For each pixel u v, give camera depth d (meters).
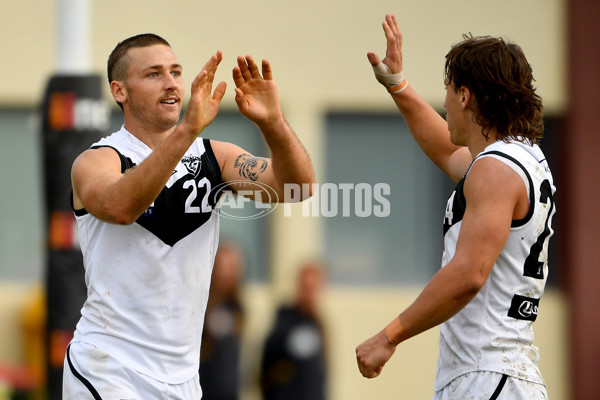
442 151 15.01
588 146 31.66
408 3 30.94
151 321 13.09
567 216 32.03
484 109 12.76
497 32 31.30
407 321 12.12
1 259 30.73
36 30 29.94
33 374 29.08
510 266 12.41
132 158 13.20
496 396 12.29
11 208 30.67
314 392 23.91
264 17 30.52
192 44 30.12
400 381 30.73
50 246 19.19
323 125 31.11
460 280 11.82
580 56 31.44
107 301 13.10
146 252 13.06
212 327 23.17
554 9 31.47
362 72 31.05
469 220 12.06
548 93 31.62
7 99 30.02
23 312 29.91
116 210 12.00
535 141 12.97
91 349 13.06
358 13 30.92
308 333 24.08
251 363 24.48
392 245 31.91
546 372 32.03
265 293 30.42
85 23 21.81
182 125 11.85
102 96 19.64
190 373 13.47
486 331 12.43
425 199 31.95
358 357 12.41
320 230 31.17
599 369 31.77
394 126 31.56
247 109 12.76
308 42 30.78
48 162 19.33
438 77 31.00
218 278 23.52
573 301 31.94
